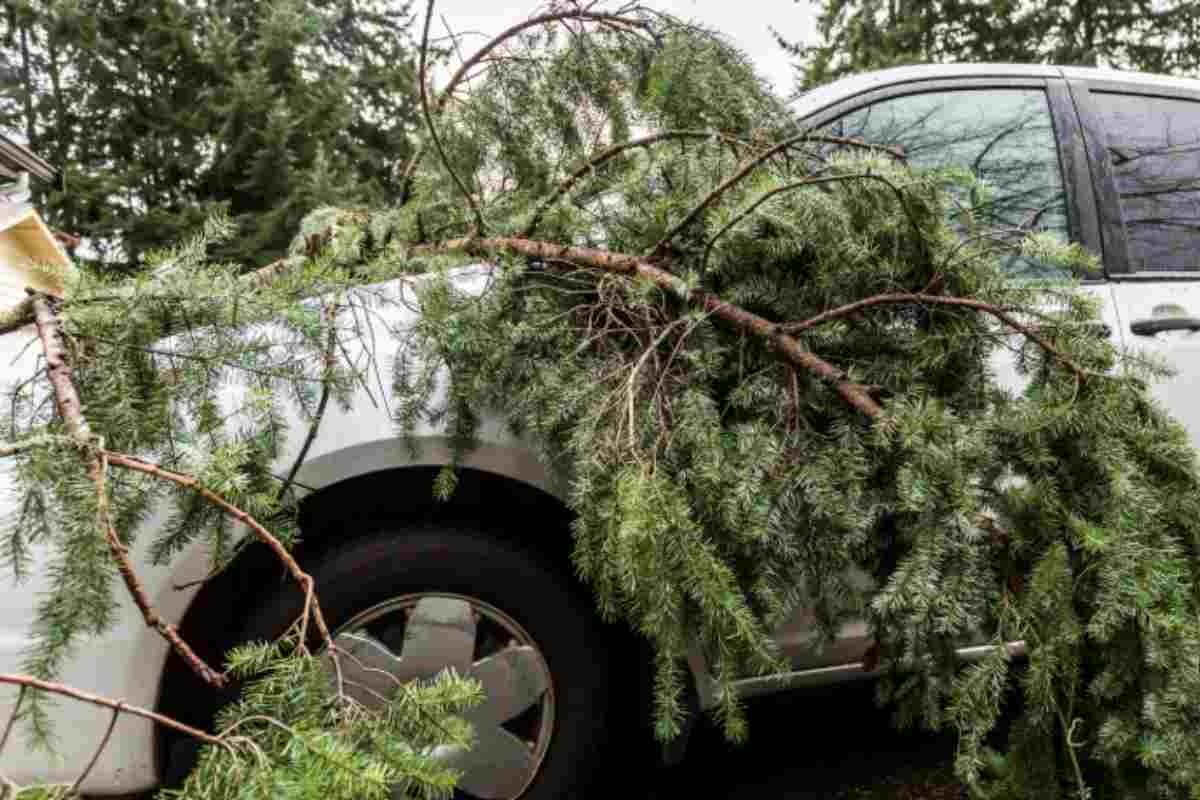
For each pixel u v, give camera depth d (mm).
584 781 1616
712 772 2154
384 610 1559
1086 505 1373
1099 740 1277
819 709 2535
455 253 1646
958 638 1384
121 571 910
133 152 15453
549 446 1499
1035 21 16141
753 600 1384
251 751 857
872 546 1403
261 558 1536
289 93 15648
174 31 15516
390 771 933
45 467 941
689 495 1318
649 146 1689
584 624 1637
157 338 1222
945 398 1459
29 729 947
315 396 1400
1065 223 2246
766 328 1407
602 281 1489
